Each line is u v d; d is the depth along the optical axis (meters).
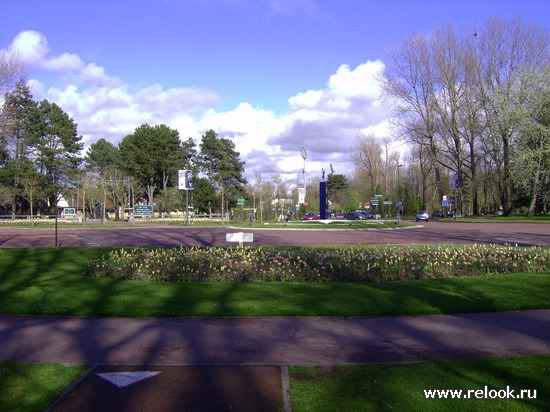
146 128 79.19
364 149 88.44
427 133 60.78
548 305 8.69
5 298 9.38
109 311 8.26
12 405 4.49
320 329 7.27
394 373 5.30
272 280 11.32
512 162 53.44
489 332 7.06
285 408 4.44
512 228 36.34
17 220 61.09
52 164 71.56
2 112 31.19
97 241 25.55
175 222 61.88
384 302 8.88
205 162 83.56
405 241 24.08
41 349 6.32
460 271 12.09
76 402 4.62
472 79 55.47
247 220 65.94
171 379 5.22
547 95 50.06
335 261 12.69
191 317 8.02
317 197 105.62
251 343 6.56
